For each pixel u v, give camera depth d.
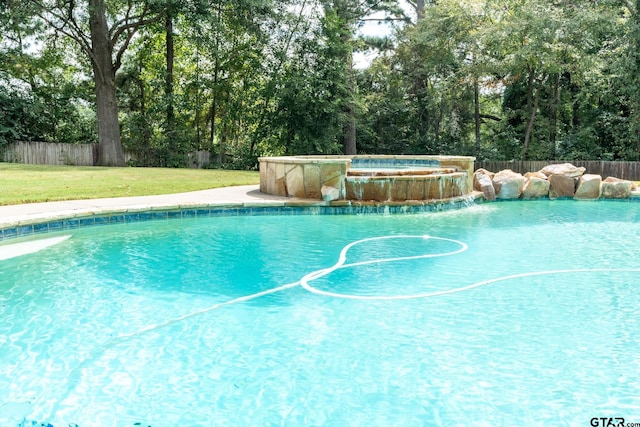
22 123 21.41
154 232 7.59
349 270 5.59
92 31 20.17
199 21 20.11
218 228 8.02
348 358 3.38
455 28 23.59
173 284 5.02
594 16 18.88
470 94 25.31
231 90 24.67
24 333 3.77
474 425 2.60
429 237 7.45
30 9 17.50
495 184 12.51
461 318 4.13
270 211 9.36
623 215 9.86
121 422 2.62
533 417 2.67
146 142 23.48
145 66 25.66
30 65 23.22
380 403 2.81
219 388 2.98
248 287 4.95
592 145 23.59
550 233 7.88
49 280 5.11
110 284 5.00
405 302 4.54
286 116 23.84
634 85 18.67
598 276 5.40
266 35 22.38
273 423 2.62
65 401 2.82
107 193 9.95
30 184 10.95
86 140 24.53
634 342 3.64
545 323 4.02
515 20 20.62
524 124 24.72
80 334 3.77
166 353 3.46
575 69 21.48
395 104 27.59
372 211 9.78
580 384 3.02
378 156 14.88
